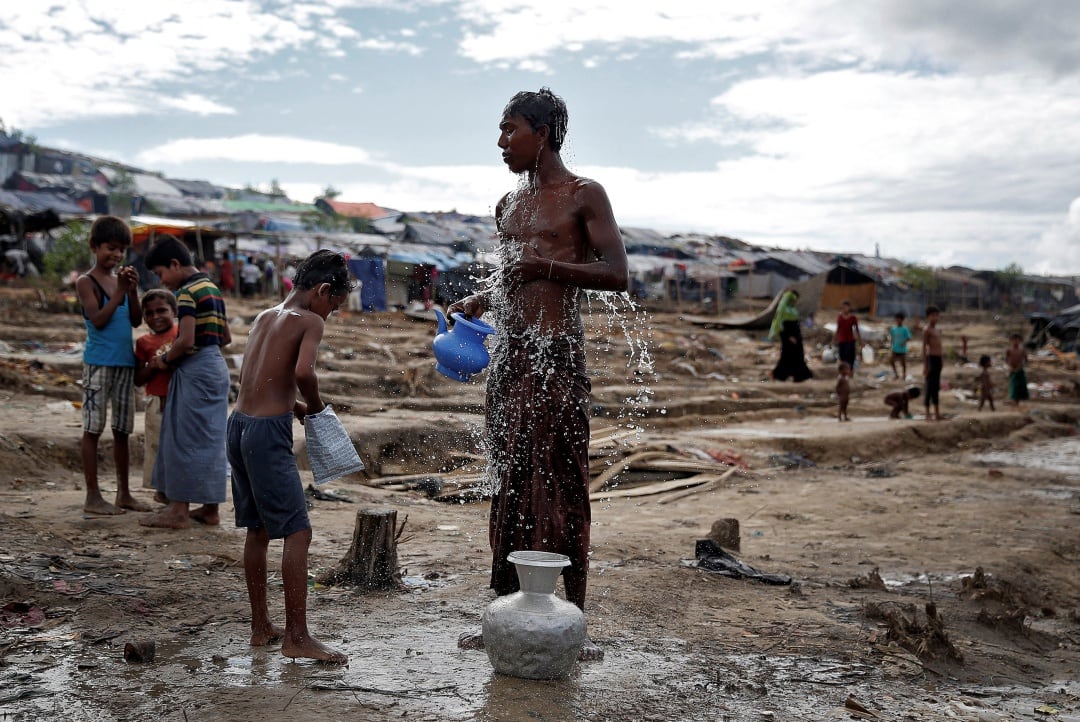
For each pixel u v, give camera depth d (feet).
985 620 20.26
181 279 22.27
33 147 202.49
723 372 87.66
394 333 87.25
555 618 13.55
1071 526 31.89
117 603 16.24
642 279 170.19
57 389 44.14
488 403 16.03
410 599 18.03
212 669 13.66
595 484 38.14
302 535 14.43
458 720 12.00
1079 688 16.69
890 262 232.94
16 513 22.21
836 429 54.49
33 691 12.59
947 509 34.86
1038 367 108.68
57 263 104.88
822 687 14.76
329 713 12.04
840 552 26.86
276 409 14.51
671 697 13.61
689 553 24.48
